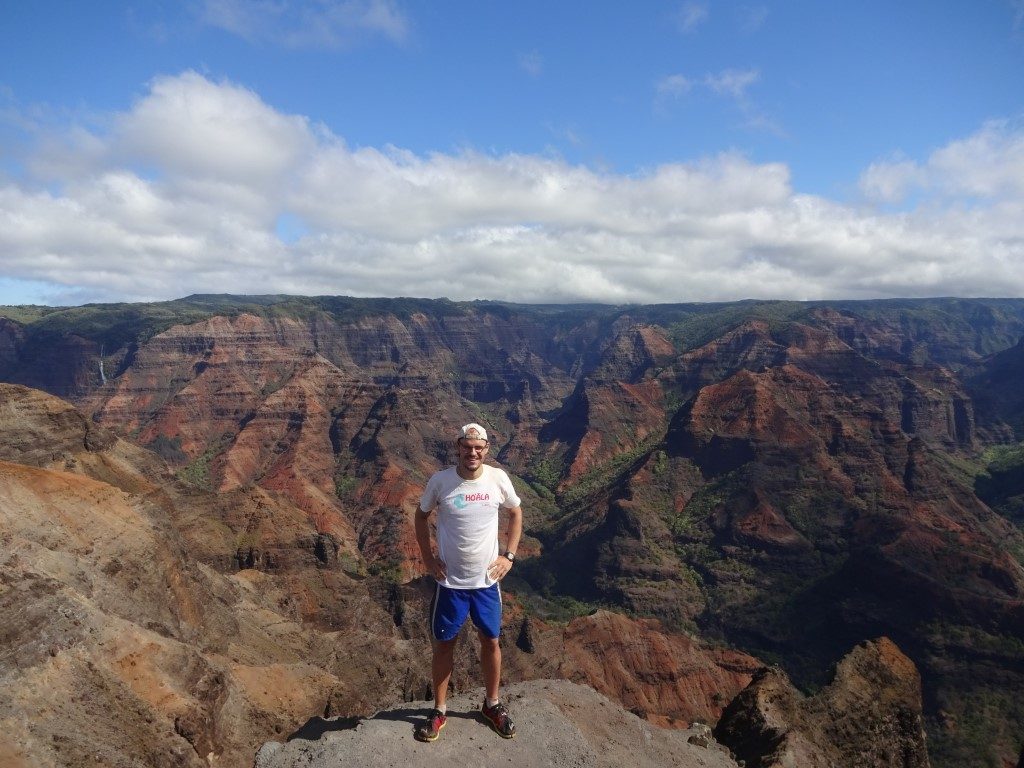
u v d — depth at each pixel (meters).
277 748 9.32
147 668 29.70
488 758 9.27
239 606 63.25
